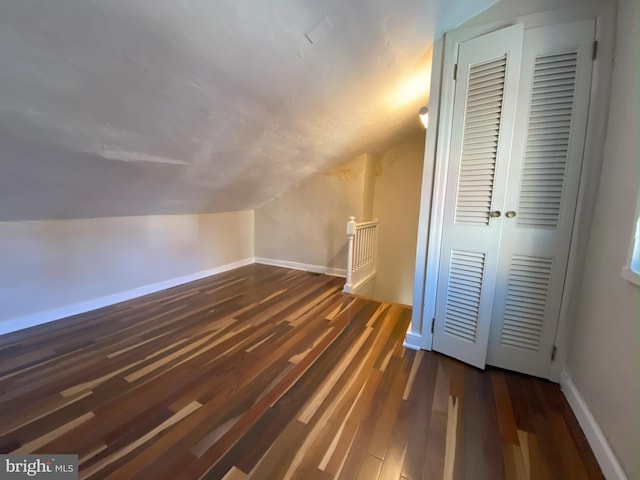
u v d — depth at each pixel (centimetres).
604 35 139
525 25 155
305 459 118
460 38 172
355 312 269
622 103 128
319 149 312
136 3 100
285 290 332
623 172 123
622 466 105
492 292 174
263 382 166
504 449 124
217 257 396
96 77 123
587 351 141
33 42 100
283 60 157
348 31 153
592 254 146
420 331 205
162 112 160
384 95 249
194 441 125
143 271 305
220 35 126
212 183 290
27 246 221
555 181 156
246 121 204
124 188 228
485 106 166
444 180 186
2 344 201
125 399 150
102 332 222
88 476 109
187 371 175
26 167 162
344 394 157
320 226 409
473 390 161
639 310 104
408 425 136
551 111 153
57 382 163
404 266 446
